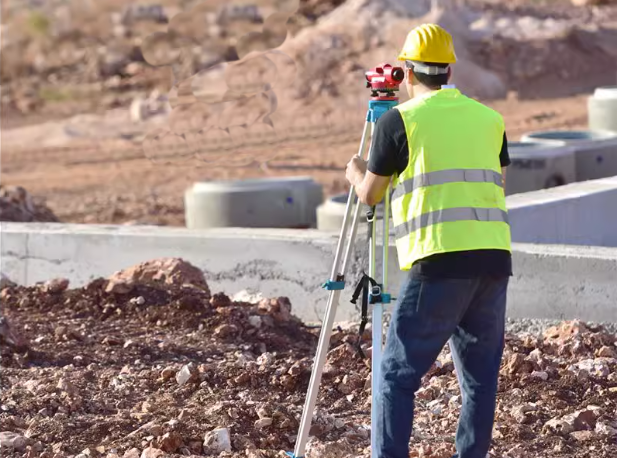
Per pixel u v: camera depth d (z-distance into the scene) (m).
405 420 16.23
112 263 33.03
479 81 118.06
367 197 16.42
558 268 27.00
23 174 87.12
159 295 29.62
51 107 123.81
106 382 23.97
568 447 19.75
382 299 16.70
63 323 28.42
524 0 153.75
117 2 153.75
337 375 24.12
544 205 33.84
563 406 21.72
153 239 32.44
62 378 23.66
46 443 20.45
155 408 22.22
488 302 16.42
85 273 33.31
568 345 24.89
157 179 82.12
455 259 15.84
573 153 48.25
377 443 16.47
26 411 21.98
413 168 16.05
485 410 16.61
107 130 106.69
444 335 16.14
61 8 154.12
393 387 16.25
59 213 69.00
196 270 31.33
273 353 25.92
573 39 131.38
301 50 123.94
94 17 151.25
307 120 105.81
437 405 22.17
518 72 124.50
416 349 16.09
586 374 22.91
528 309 27.50
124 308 29.23
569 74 124.88
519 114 106.88
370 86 17.16
